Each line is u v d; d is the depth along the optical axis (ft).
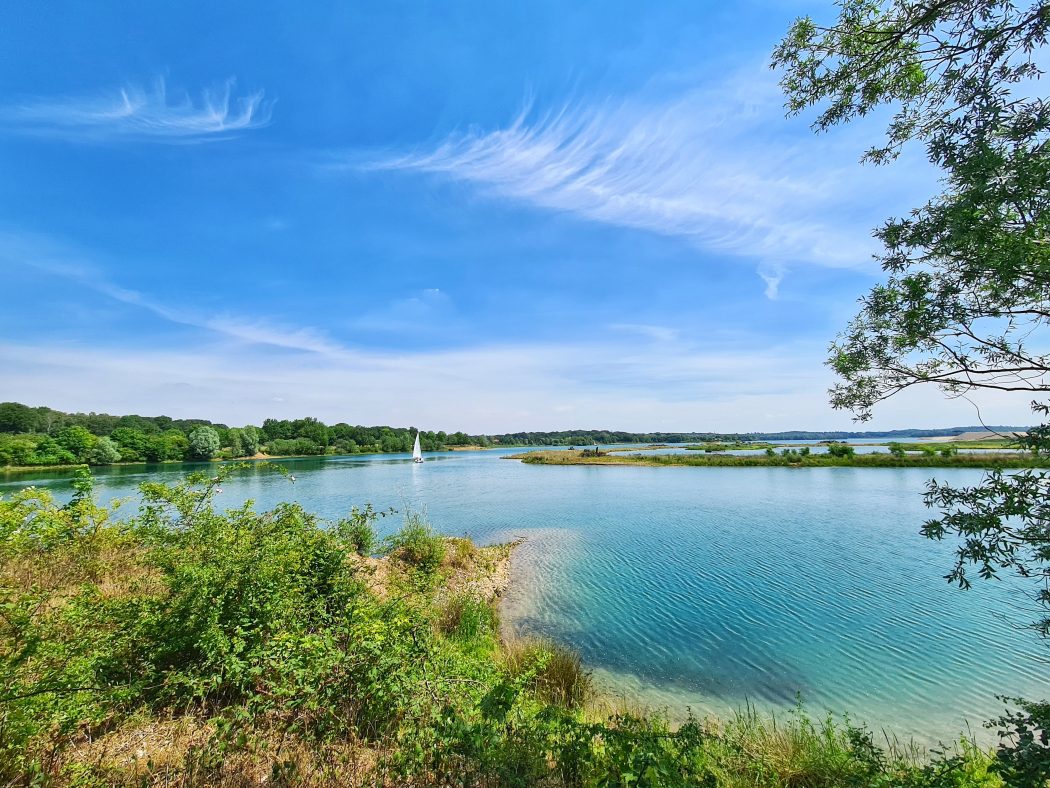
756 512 93.50
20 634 13.35
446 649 22.27
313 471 230.27
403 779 12.48
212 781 12.02
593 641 37.83
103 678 14.38
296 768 12.30
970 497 11.11
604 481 165.99
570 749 13.29
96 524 29.32
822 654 34.91
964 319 11.93
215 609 16.30
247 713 12.84
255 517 26.30
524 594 49.24
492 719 13.89
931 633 37.88
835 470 180.34
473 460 343.87
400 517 91.45
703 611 43.62
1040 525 10.18
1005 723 11.98
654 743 12.91
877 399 14.51
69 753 12.50
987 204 10.36
